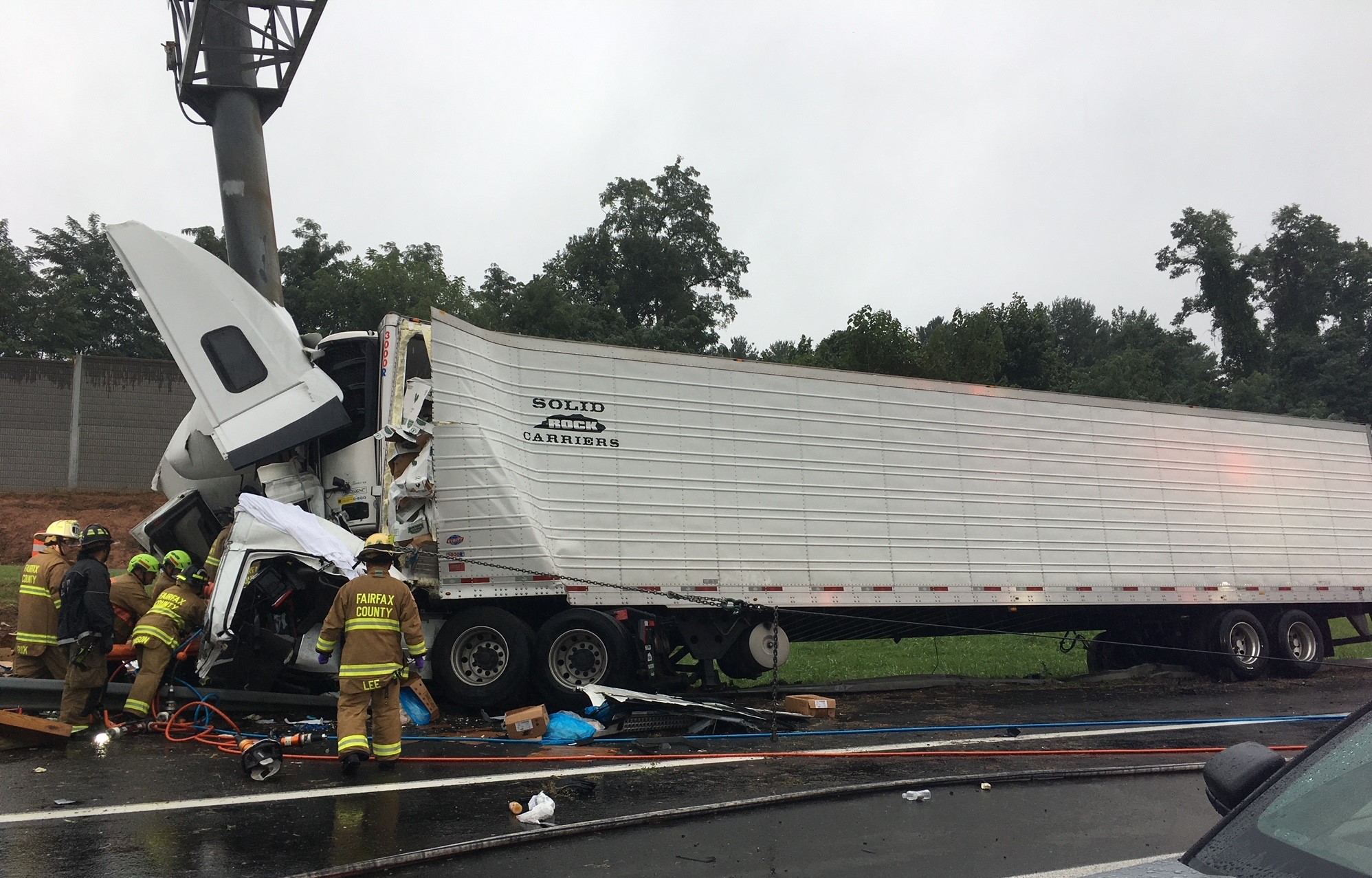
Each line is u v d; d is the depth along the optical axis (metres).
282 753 7.03
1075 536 12.84
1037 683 13.06
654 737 8.50
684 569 10.35
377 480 9.70
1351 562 15.27
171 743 7.82
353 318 36.50
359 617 7.02
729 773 7.15
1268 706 11.30
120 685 8.46
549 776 6.95
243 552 8.56
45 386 25.77
